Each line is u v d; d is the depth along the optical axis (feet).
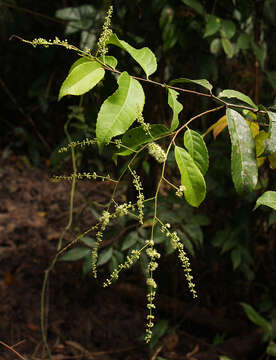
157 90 3.82
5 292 4.68
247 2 3.60
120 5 3.59
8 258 5.22
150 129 1.92
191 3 3.35
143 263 3.11
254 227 4.30
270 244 4.38
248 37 3.64
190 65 3.76
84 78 1.79
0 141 7.96
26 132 7.14
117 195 4.14
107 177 2.09
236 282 4.54
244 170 1.92
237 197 4.08
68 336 4.25
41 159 7.58
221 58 3.89
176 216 3.67
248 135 1.94
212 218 4.28
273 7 3.88
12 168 7.42
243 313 4.53
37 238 5.64
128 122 1.73
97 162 3.73
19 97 7.44
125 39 3.52
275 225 4.32
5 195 6.66
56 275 4.96
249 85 3.95
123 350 4.15
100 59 1.89
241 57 3.92
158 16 3.66
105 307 4.65
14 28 6.07
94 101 2.92
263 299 4.26
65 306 4.60
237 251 4.03
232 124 1.94
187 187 1.86
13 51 6.96
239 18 3.75
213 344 4.16
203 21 3.56
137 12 3.64
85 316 4.51
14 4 4.82
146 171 3.80
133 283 4.80
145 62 1.92
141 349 4.18
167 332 4.31
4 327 4.24
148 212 3.69
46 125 7.02
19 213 6.21
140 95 1.77
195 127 3.91
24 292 4.72
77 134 3.65
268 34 4.08
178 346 4.21
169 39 3.54
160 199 3.73
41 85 5.63
